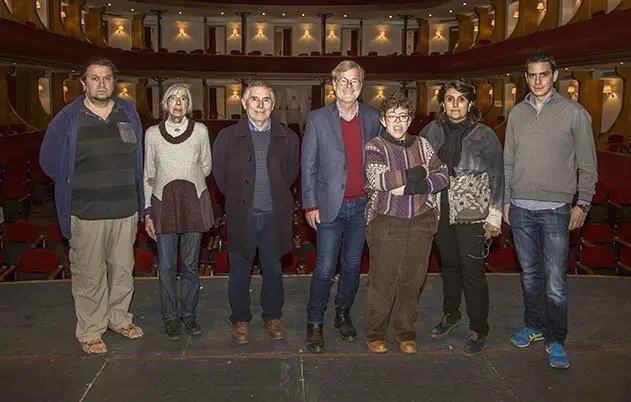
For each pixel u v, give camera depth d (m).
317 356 4.00
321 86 32.06
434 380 3.69
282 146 4.11
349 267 4.23
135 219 4.22
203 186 4.24
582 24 17.72
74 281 4.08
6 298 5.03
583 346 4.15
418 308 4.90
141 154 4.16
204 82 31.12
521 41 21.62
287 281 5.60
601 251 8.09
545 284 3.97
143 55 27.84
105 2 27.50
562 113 3.82
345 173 3.96
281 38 32.84
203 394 3.51
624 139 17.80
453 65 27.56
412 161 3.78
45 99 24.27
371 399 3.47
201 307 4.89
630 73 17.92
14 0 20.23
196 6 28.92
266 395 3.51
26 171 14.70
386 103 3.79
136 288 5.36
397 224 3.84
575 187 3.90
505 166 4.07
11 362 3.89
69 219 3.97
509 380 3.70
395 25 32.41
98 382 3.64
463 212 3.95
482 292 4.03
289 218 4.17
